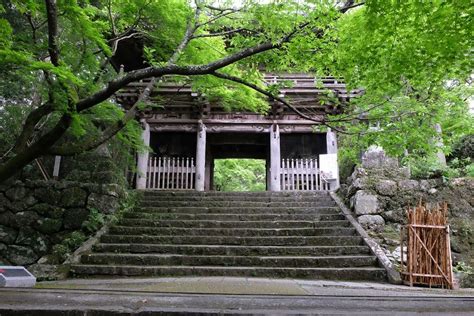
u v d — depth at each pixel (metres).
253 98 8.89
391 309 2.56
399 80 5.80
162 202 9.86
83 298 2.80
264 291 4.43
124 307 2.59
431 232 5.57
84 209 8.74
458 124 7.19
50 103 5.38
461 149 12.38
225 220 8.80
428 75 5.28
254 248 7.18
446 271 5.38
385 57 5.13
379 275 6.20
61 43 6.27
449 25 4.28
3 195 8.90
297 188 12.69
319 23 4.95
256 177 24.94
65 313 2.50
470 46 4.54
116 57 13.76
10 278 3.87
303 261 6.70
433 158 9.04
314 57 5.29
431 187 8.47
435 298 2.87
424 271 5.49
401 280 5.79
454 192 8.31
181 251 7.23
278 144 13.34
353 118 5.83
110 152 11.98
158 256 6.83
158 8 6.65
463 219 7.91
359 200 8.38
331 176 12.62
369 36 4.92
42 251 8.38
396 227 8.02
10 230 8.59
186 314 2.45
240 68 7.53
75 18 5.42
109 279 5.92
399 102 6.21
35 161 10.41
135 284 5.10
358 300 2.77
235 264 6.77
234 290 4.48
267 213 9.20
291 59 5.75
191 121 13.57
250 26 6.28
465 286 6.29
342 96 11.82
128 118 6.32
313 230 7.90
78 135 6.55
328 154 12.89
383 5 4.32
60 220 8.66
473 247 7.39
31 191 8.96
